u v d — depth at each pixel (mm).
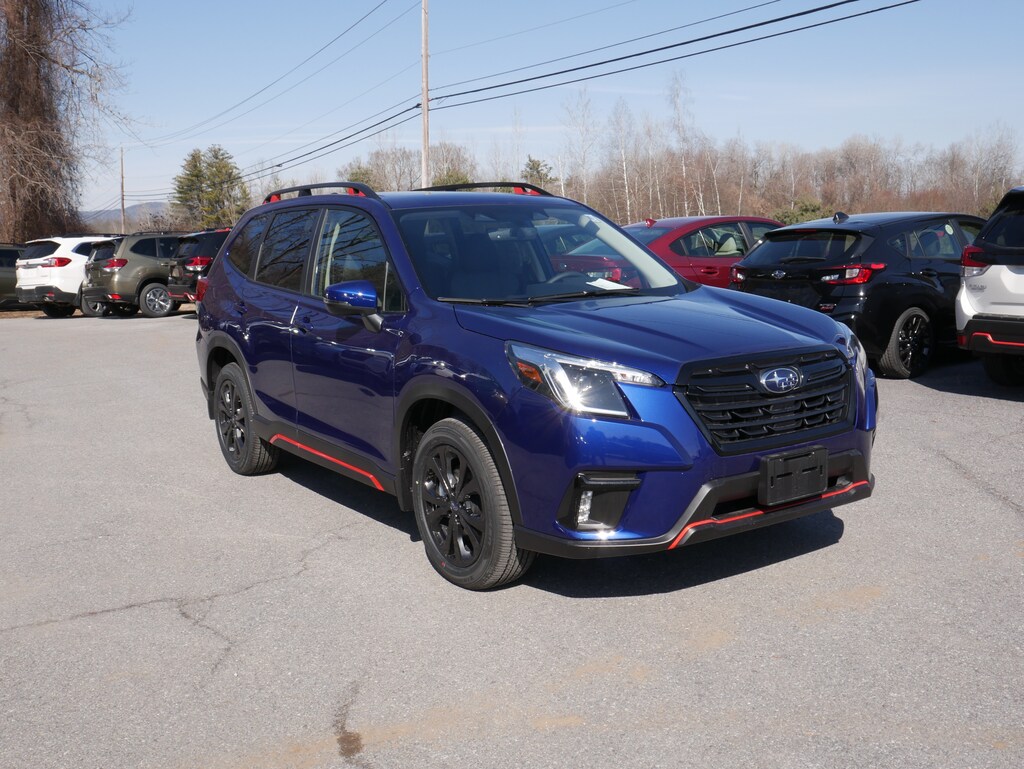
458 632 3764
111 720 3215
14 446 7609
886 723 2947
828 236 8609
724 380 3695
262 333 5648
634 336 3836
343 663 3553
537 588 4156
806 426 3879
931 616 3693
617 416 3584
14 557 4914
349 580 4387
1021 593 3875
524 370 3750
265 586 4367
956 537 4547
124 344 14805
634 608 3896
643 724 3018
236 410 6270
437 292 4441
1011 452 5988
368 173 85500
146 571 4633
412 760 2887
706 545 4566
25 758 2998
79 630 3959
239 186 112812
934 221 8859
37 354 13945
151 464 6828
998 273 7352
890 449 6191
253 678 3469
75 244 21516
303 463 6695
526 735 2992
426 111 32062
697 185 77750
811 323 4250
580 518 3682
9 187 33562
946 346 8961
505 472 3834
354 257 4980
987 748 2785
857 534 4637
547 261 4812
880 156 95938
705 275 10695
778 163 97562
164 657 3678
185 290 18578
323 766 2883
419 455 4328
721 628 3674
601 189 80375
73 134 34875
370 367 4570
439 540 4320
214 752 2990
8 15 33250
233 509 5613
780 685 3217
